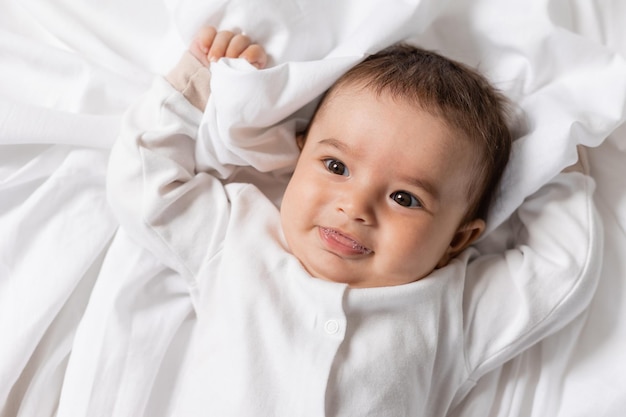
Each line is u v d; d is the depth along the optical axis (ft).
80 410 3.41
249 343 3.28
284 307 3.33
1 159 3.76
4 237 3.58
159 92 3.56
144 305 3.60
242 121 3.36
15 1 4.00
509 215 3.72
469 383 3.56
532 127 3.67
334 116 3.35
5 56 3.82
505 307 3.51
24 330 3.47
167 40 3.99
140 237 3.48
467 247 3.77
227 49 3.53
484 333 3.50
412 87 3.33
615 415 3.54
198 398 3.29
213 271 3.48
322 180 3.31
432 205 3.32
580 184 3.68
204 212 3.53
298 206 3.34
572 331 3.66
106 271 3.56
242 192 3.60
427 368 3.39
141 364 3.51
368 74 3.40
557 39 3.56
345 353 3.28
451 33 3.74
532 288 3.51
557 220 3.64
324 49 3.63
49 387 3.61
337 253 3.29
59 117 3.64
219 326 3.37
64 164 3.67
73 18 3.95
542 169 3.53
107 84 3.79
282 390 3.22
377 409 3.25
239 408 3.19
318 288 3.30
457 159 3.34
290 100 3.37
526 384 3.69
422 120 3.28
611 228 3.77
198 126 3.59
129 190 3.43
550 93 3.64
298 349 3.27
